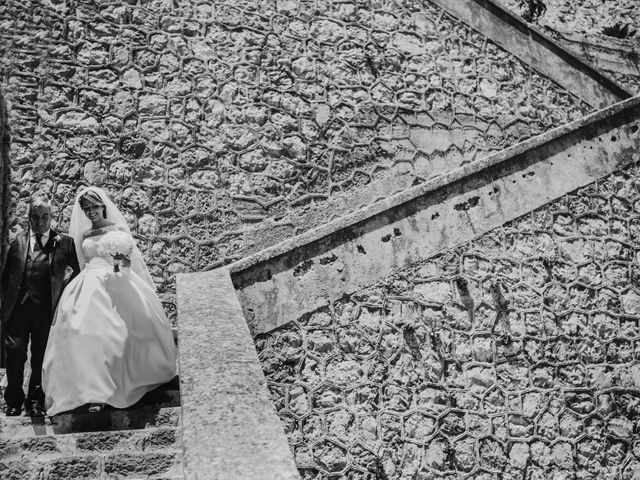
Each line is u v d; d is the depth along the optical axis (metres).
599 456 5.88
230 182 6.79
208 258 6.56
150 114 6.81
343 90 7.34
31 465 3.99
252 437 3.08
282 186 6.91
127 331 4.66
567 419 5.89
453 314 5.86
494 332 5.93
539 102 7.88
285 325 5.40
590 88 8.10
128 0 7.09
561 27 9.61
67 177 6.49
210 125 6.91
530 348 5.99
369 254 5.74
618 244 6.59
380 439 5.39
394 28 7.67
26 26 6.77
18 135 6.48
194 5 7.24
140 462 4.11
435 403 5.59
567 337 6.13
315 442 5.25
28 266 4.92
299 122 7.13
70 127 6.61
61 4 6.91
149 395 4.87
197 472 2.82
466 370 5.75
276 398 5.25
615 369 6.19
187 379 3.61
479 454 5.58
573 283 6.31
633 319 6.40
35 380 4.84
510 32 7.96
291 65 7.29
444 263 5.95
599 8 9.93
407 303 5.75
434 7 7.84
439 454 5.48
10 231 6.25
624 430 6.02
